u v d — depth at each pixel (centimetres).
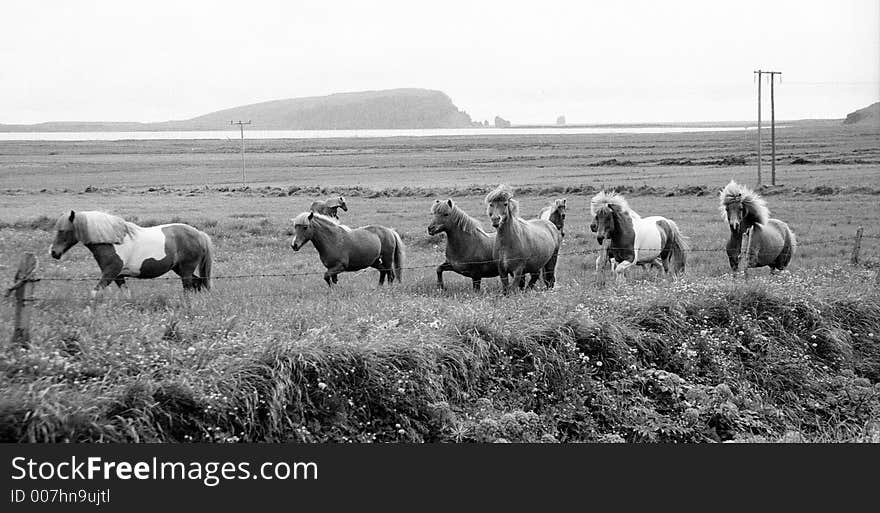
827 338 1442
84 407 812
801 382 1316
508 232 1622
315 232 1683
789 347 1400
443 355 1092
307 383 964
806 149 10562
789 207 4166
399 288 1652
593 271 2058
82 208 4572
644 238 1858
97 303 1238
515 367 1149
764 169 7294
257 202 5097
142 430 833
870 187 5125
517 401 1098
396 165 10006
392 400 998
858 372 1421
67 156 12381
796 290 1553
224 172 8975
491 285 1797
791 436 1124
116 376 880
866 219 3616
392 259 1833
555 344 1200
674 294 1429
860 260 2289
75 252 2275
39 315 1080
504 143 17250
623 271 1859
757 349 1370
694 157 9812
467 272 1689
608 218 1805
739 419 1162
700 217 3744
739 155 9819
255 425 904
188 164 10506
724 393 1202
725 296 1462
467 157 11612
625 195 5188
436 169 9081
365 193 5750
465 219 1664
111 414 832
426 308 1263
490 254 1688
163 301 1381
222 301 1305
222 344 986
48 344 932
